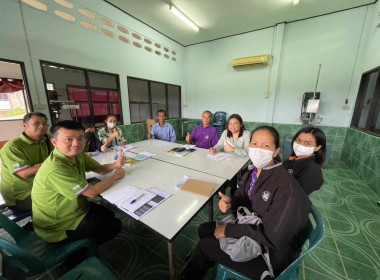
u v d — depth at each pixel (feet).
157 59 14.10
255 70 13.58
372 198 6.99
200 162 5.71
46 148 5.23
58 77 12.51
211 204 4.66
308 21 11.21
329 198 7.02
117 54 11.14
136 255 4.41
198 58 16.35
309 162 3.84
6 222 3.10
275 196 2.50
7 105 16.72
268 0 9.36
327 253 4.45
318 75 11.41
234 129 6.57
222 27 12.63
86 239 3.34
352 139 10.21
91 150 7.54
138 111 16.49
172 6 9.91
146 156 6.35
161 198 3.47
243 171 6.63
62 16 8.41
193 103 17.62
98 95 13.83
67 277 2.55
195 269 3.23
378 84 8.43
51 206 3.30
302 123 12.38
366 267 4.07
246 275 2.59
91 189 3.48
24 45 7.34
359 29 9.95
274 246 2.35
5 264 2.52
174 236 2.55
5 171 4.33
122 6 10.41
